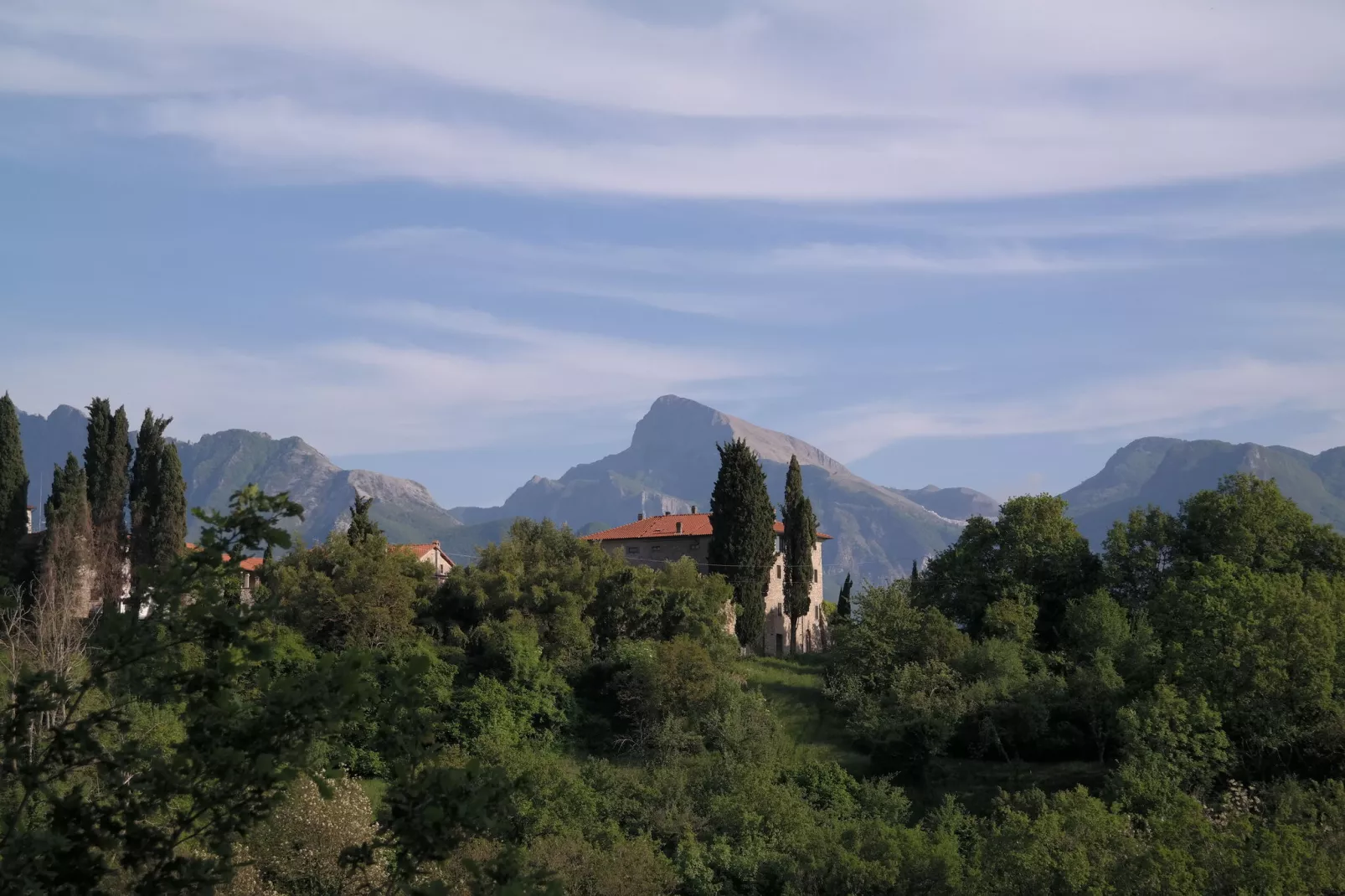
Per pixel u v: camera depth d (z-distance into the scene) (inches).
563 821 2454.5
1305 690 2778.1
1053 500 4222.4
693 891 2289.6
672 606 3752.5
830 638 5132.9
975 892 2001.7
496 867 575.8
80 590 3193.9
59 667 2039.9
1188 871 1822.1
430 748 596.1
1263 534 3826.3
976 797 2942.9
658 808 2623.0
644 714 3287.4
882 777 2957.7
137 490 3666.3
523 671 3284.9
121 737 1358.3
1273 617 2910.9
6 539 3459.6
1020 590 4001.0
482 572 3720.5
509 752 2758.4
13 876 507.2
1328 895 1871.3
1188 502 4055.1
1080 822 2107.5
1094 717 3134.8
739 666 3873.0
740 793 2662.4
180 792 556.7
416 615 3590.1
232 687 573.3
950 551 4266.7
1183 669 2923.2
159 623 558.3
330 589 3358.8
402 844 579.2
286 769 538.3
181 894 554.9
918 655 3572.8
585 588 3710.6
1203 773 2647.6
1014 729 3198.8
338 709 560.4
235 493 579.5
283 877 1791.3
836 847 2263.8
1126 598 4001.0
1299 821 2235.5
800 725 3390.7
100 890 560.1
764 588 4220.0
